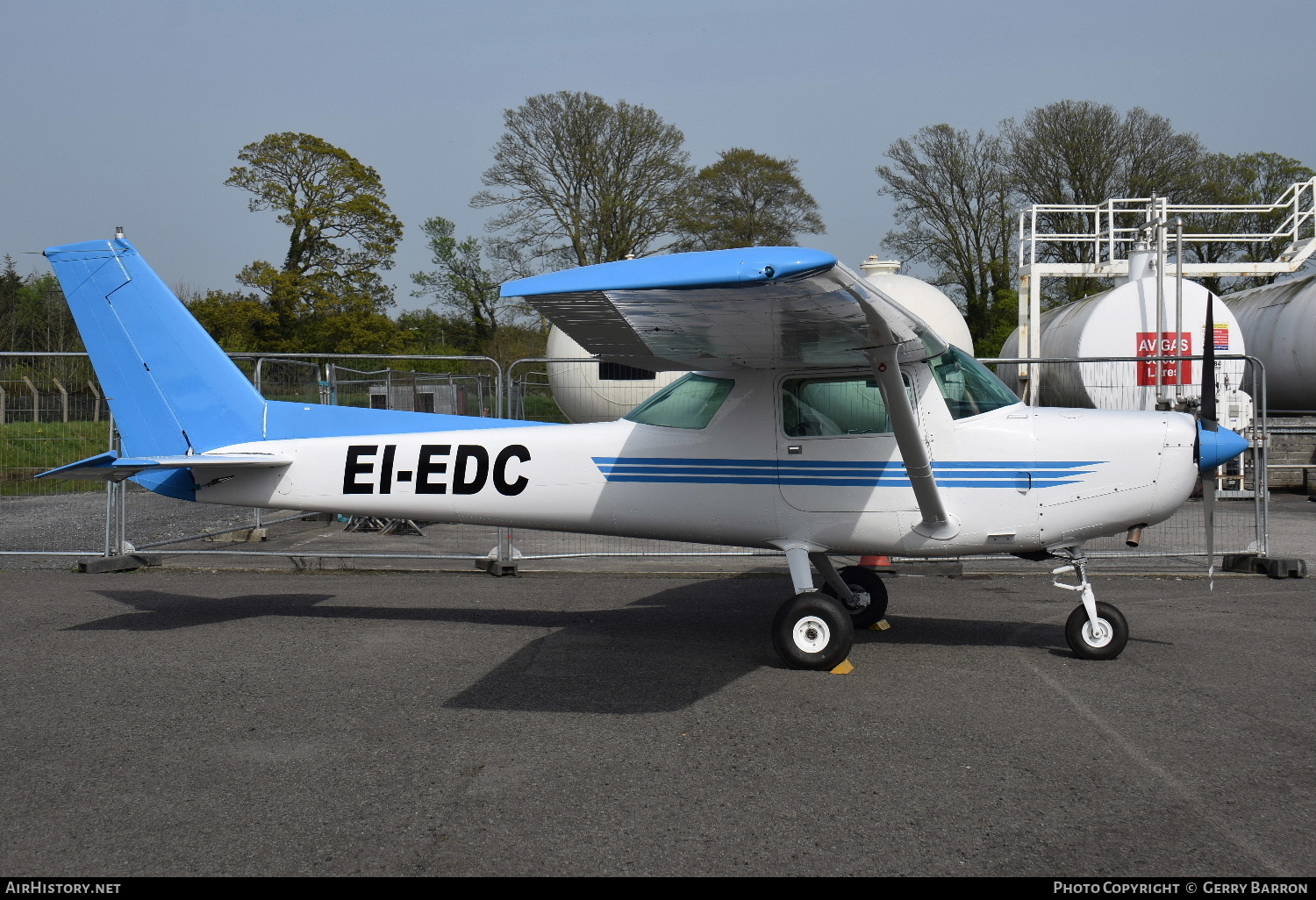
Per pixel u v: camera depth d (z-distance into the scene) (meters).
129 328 5.85
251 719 4.08
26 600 6.74
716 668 4.95
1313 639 5.52
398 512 5.72
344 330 30.77
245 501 5.84
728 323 4.27
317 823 3.02
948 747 3.72
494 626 5.98
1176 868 2.69
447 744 3.77
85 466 5.48
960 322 13.41
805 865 2.72
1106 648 5.05
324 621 6.11
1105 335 12.83
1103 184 30.39
